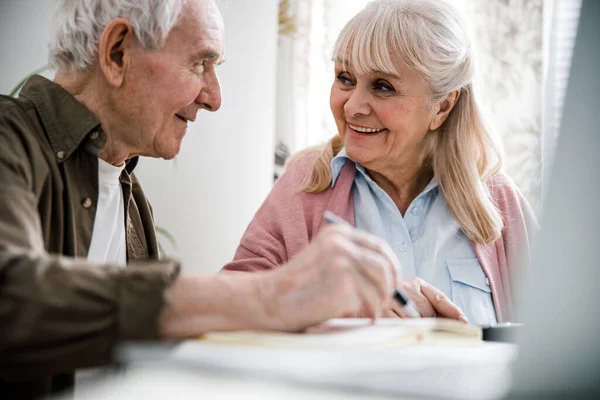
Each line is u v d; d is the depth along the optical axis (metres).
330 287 0.72
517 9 2.25
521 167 2.23
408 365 0.58
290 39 2.33
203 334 0.69
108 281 0.66
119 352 0.64
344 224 0.84
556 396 0.53
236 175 2.26
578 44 0.53
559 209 0.54
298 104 2.33
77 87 1.12
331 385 0.48
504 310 1.56
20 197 0.83
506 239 1.63
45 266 0.66
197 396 0.45
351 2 2.33
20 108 1.05
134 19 1.08
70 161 1.08
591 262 0.53
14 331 0.64
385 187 1.62
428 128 1.54
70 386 0.98
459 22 1.54
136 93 1.11
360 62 1.46
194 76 1.15
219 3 2.00
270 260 1.54
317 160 1.63
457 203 1.57
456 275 1.53
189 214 2.20
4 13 1.97
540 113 2.23
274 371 0.51
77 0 1.11
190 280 0.71
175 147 1.20
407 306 0.96
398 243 1.54
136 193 1.36
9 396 0.89
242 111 2.26
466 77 1.53
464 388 0.51
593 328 0.53
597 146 0.53
